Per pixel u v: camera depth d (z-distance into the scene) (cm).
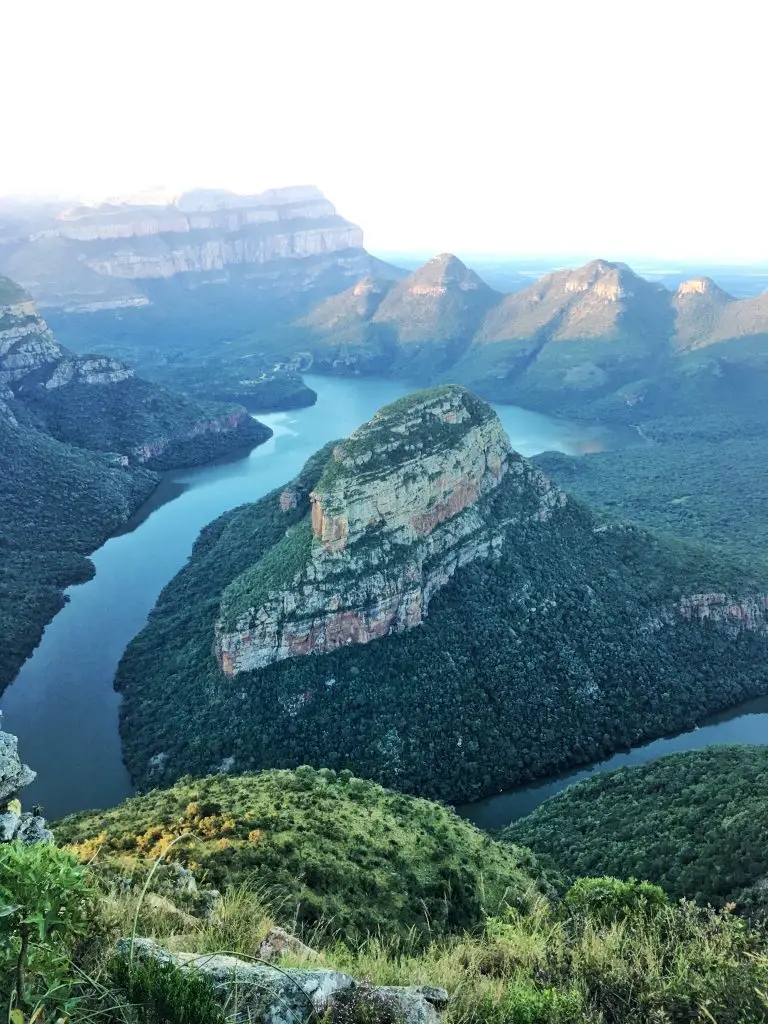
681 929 3122
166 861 4803
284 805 6419
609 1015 2319
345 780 7769
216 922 2614
